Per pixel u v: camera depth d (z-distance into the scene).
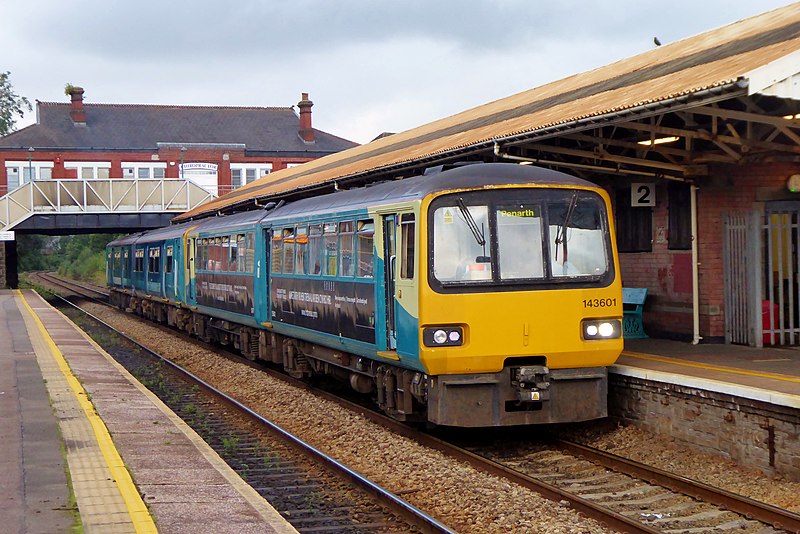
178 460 9.00
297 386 16.05
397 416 11.66
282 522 6.88
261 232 17.09
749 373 10.38
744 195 13.55
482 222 10.23
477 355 10.02
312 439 11.62
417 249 10.15
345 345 12.84
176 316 26.50
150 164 57.50
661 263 14.58
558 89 17.22
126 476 8.02
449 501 8.33
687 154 12.96
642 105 9.60
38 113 58.47
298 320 14.97
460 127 18.11
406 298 10.44
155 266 29.19
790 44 9.70
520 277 10.22
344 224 12.76
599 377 10.61
